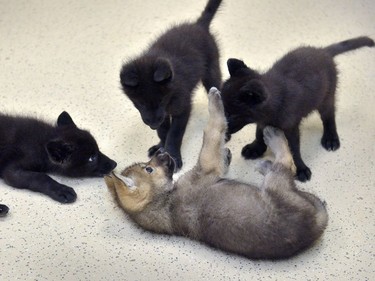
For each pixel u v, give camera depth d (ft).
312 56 3.18
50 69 4.08
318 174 3.14
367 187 3.05
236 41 4.32
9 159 3.12
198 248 2.74
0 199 3.05
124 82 3.07
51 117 3.60
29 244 2.77
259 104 2.92
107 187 2.98
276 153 2.90
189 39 3.45
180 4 4.78
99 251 2.74
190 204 2.67
